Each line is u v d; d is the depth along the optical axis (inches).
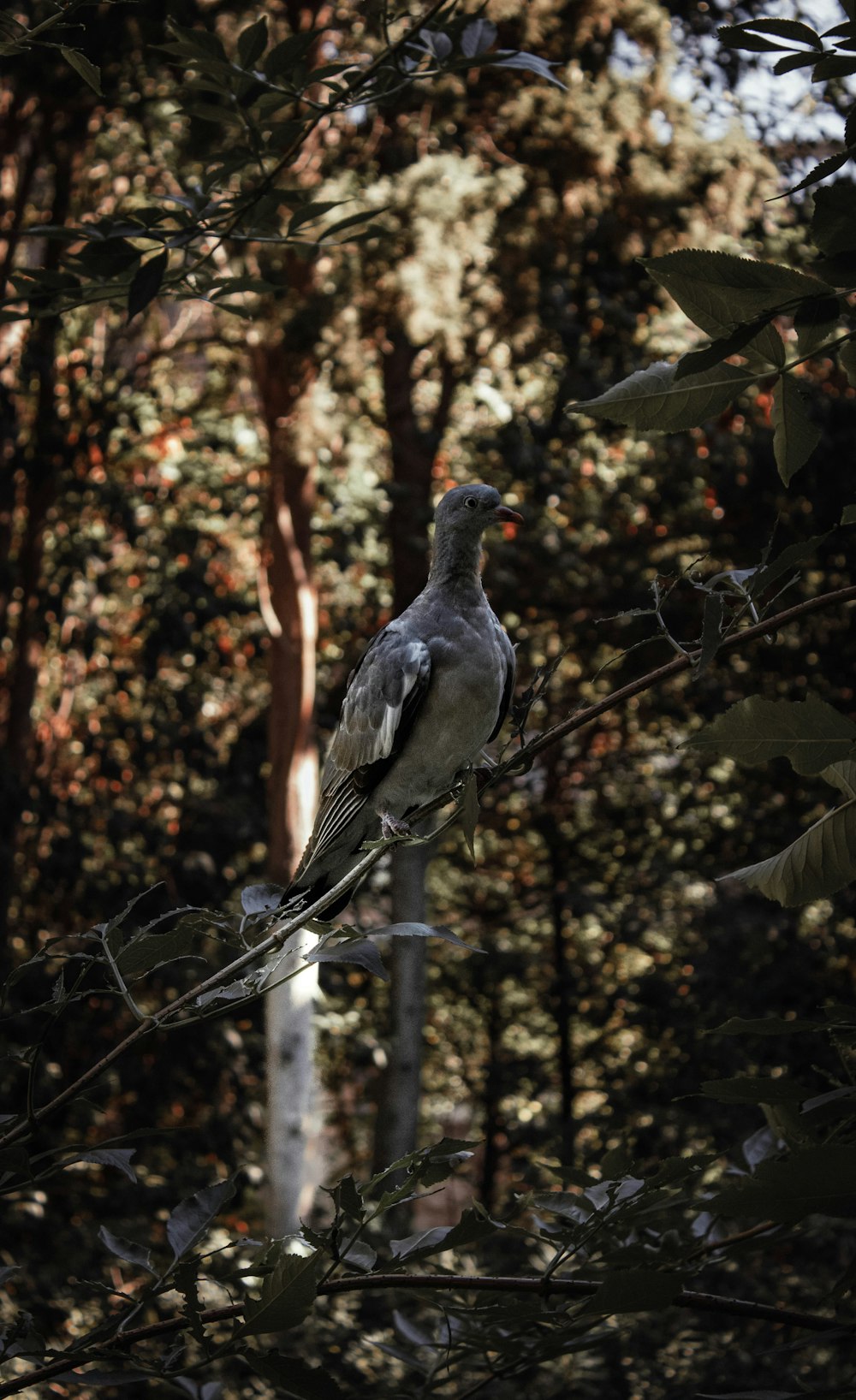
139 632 696.4
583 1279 104.5
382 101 134.8
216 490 754.2
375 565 775.7
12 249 561.6
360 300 513.7
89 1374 91.2
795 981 570.9
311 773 645.9
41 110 578.6
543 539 679.7
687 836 734.5
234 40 486.0
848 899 584.1
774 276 82.0
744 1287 322.3
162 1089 633.6
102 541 709.3
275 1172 591.2
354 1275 96.3
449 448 737.6
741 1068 543.8
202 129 302.5
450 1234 92.0
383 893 753.0
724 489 625.3
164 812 781.3
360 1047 702.5
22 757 644.1
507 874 857.5
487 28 131.6
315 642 700.0
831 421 566.6
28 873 682.2
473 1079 870.4
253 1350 88.4
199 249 145.6
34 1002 576.1
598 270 566.3
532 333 554.6
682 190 538.0
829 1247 342.3
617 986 785.6
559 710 739.4
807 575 613.6
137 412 674.8
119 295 135.5
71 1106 102.3
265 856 771.4
